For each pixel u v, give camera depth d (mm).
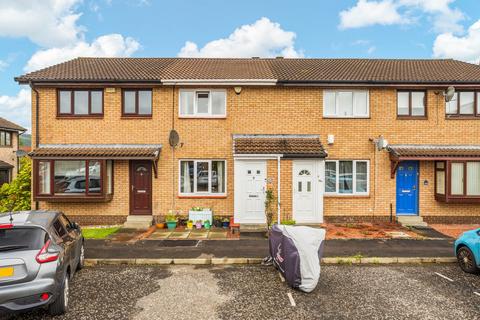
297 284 5902
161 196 11867
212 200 11875
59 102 11945
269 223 10312
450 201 11344
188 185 12125
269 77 12102
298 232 6223
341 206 11953
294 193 11156
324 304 5406
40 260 4598
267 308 5258
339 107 12266
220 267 7352
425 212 11961
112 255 7926
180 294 5801
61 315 5004
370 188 12016
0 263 4418
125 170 11883
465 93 12180
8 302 4359
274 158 11023
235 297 5680
